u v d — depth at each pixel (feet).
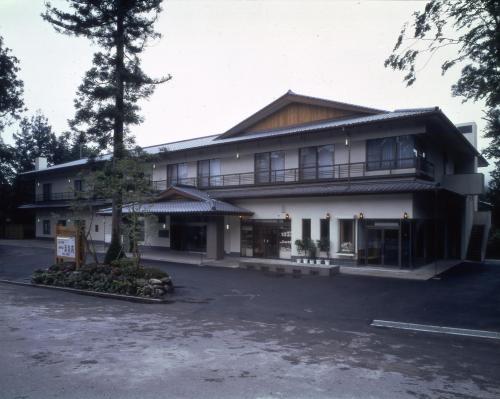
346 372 18.19
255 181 77.25
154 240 88.58
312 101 76.69
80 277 42.04
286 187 71.36
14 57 90.74
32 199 140.77
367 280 48.03
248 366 18.85
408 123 58.70
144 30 54.60
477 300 36.45
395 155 61.05
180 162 89.61
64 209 110.11
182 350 21.27
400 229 56.49
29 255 75.66
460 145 76.23
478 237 78.18
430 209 64.69
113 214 50.72
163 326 26.81
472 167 88.48
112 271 41.34
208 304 34.63
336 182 65.41
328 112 76.02
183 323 27.78
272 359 19.93
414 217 55.72
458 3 26.89
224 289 41.91
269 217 70.18
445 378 17.62
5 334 24.25
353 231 60.90
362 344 22.93
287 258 67.97
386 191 54.80
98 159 56.24
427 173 64.59
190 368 18.48
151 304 34.71
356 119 69.15
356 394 15.71
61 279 43.52
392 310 32.42
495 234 87.92
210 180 84.64
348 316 30.37
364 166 63.52
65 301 36.04
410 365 19.30
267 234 71.00
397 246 57.00
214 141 87.10
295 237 66.74
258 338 23.97
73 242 47.16
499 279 49.39
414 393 15.93
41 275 45.50
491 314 31.07
